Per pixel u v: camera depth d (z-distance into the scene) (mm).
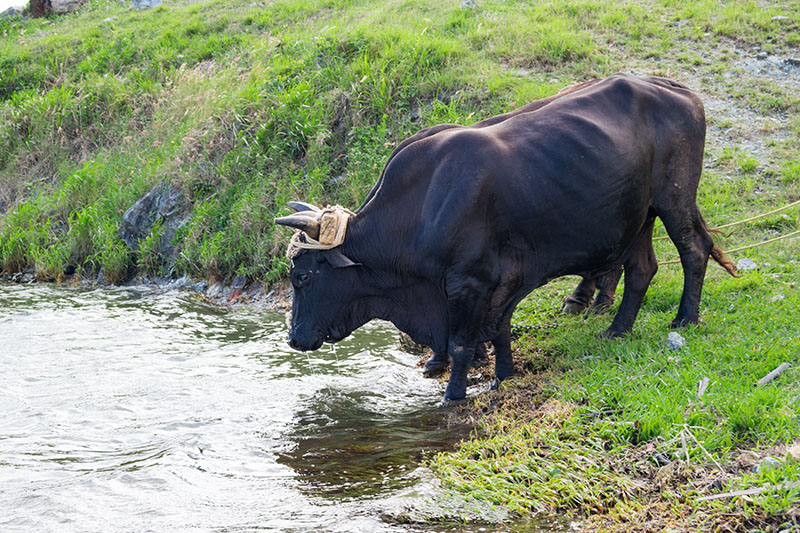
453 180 6848
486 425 6512
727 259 8633
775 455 5266
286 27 19891
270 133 13938
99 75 20031
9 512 5391
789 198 10609
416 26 16922
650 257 7980
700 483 5188
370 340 9586
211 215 13195
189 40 20891
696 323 7730
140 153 15938
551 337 8367
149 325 10562
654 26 15750
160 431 6926
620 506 5133
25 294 12664
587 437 5949
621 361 7129
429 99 13789
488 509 5254
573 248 7246
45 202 15648
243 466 6152
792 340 6863
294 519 5230
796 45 14664
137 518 5289
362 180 12391
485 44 15570
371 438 6641
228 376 8398
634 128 7328
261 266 12172
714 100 13391
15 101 19312
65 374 8531
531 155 6992
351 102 13906
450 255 6875
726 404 5867
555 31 15547
